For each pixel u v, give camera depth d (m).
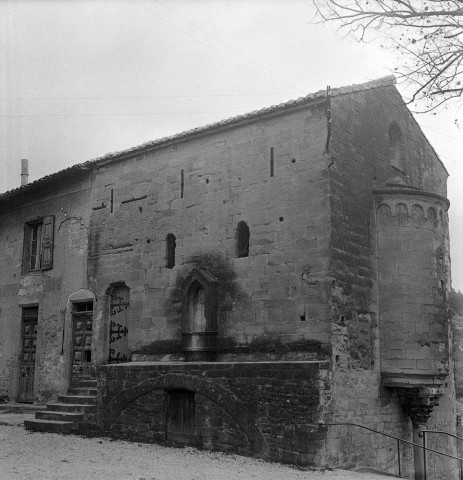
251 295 15.41
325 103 14.90
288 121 15.54
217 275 16.23
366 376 14.76
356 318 14.73
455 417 17.50
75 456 12.95
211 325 15.83
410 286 15.68
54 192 21.69
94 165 20.16
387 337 15.43
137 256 18.38
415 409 15.48
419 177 19.22
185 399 15.10
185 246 17.16
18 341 22.16
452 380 17.39
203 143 17.28
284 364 13.37
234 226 16.14
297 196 15.02
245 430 13.70
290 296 14.69
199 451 14.07
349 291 14.63
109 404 16.23
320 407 12.84
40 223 22.47
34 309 22.03
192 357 16.20
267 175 15.70
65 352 20.16
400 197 16.05
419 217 16.11
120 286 19.11
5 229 23.59
